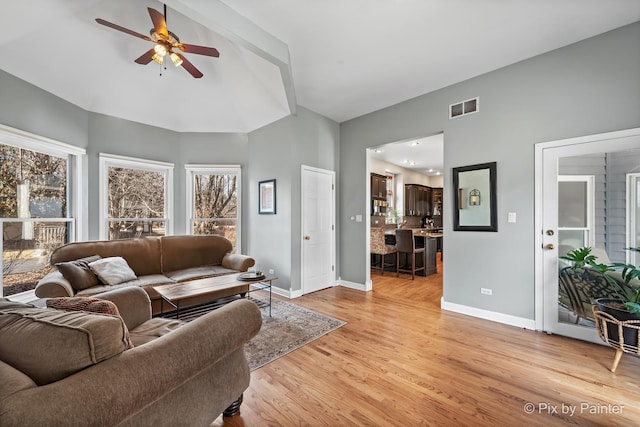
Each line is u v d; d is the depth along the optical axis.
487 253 2.98
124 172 3.97
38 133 2.93
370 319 2.99
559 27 2.30
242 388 1.50
